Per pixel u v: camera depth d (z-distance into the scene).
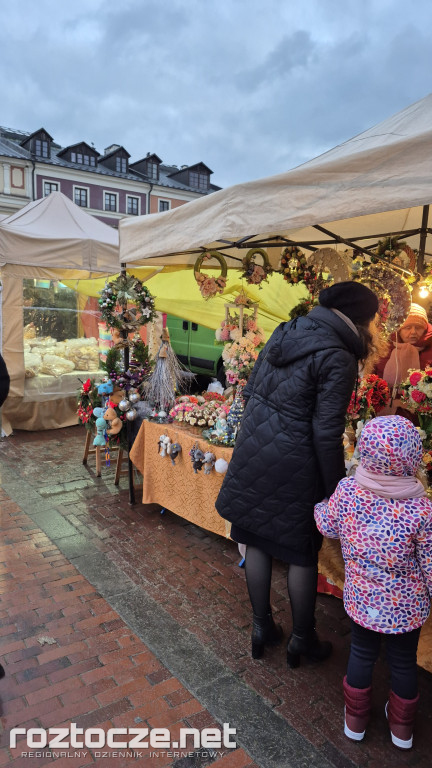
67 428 6.95
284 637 2.63
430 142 1.82
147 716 2.08
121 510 4.19
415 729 2.06
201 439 3.43
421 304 3.26
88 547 3.54
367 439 1.75
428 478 2.36
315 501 2.12
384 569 1.79
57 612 2.79
